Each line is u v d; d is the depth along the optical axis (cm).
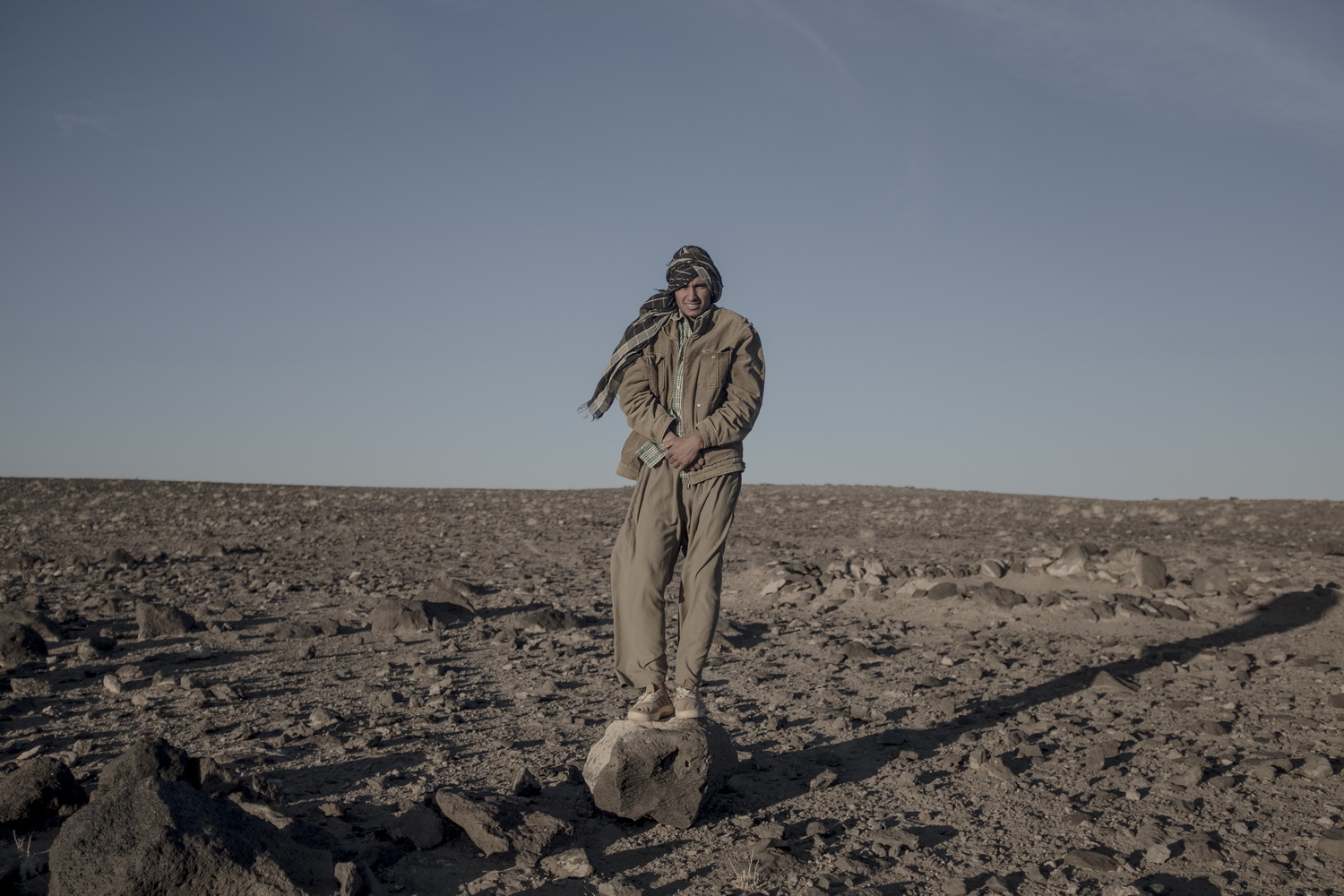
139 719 512
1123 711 532
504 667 664
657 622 388
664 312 392
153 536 1889
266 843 282
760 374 388
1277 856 325
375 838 329
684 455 373
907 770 424
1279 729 486
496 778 408
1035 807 375
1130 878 306
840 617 873
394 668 659
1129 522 2230
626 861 320
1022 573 1002
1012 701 561
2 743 463
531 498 3522
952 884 296
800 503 3142
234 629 809
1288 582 914
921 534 1916
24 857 308
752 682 620
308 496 3412
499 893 291
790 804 382
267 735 480
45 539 1794
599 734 487
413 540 1820
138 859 260
